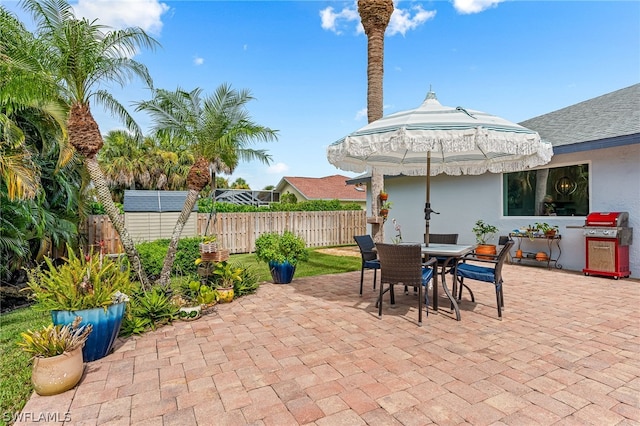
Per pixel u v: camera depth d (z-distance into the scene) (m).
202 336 4.02
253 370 3.14
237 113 6.29
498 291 4.56
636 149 6.86
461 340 3.79
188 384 2.90
